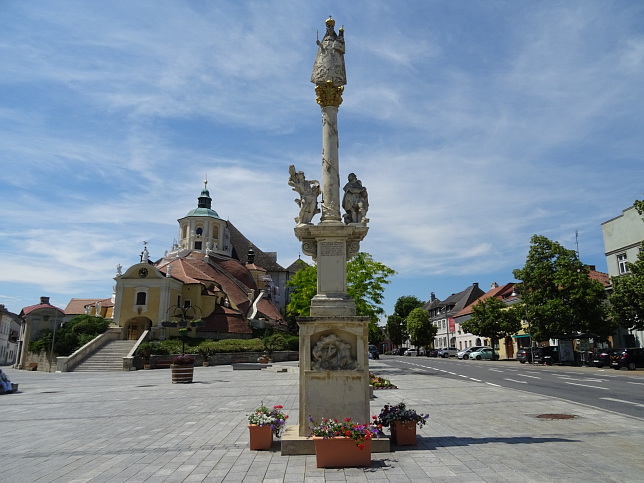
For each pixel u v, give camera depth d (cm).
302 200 1019
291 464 773
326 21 1082
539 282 4228
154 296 5081
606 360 3553
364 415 891
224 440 981
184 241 7431
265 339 5322
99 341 4581
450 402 1551
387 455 816
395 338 10862
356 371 903
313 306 937
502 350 6369
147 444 960
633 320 3109
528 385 2152
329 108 1052
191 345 4856
